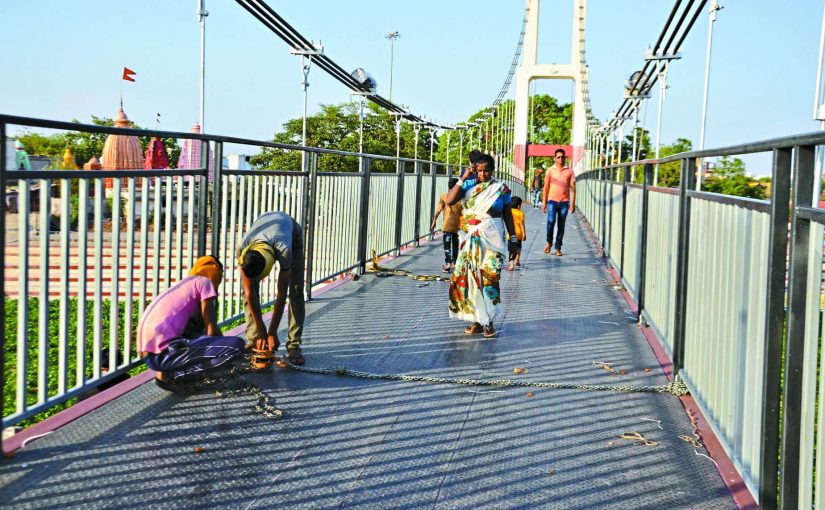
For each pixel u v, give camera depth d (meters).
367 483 3.20
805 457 2.44
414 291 8.06
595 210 15.48
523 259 11.51
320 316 6.59
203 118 10.49
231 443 3.58
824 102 6.58
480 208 5.99
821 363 2.31
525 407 4.27
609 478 3.31
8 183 3.22
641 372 5.04
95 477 3.15
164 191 4.77
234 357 4.23
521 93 50.91
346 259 8.47
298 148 6.41
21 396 3.39
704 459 3.55
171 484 3.12
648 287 6.36
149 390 4.30
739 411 3.21
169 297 4.20
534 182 31.55
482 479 3.27
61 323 3.64
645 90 20.44
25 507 2.86
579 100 49.97
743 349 3.19
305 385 4.55
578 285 8.90
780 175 2.68
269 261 4.52
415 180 12.41
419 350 5.50
